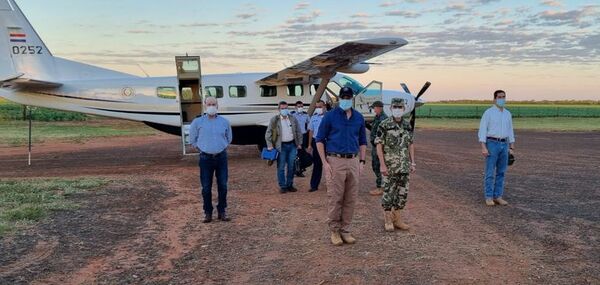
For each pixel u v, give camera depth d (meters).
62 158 16.53
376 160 8.91
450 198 8.72
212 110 6.92
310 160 10.48
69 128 32.62
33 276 4.78
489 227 6.61
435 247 5.67
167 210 7.88
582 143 22.22
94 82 15.09
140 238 6.21
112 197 8.88
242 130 16.27
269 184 10.46
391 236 6.18
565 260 5.18
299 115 10.46
